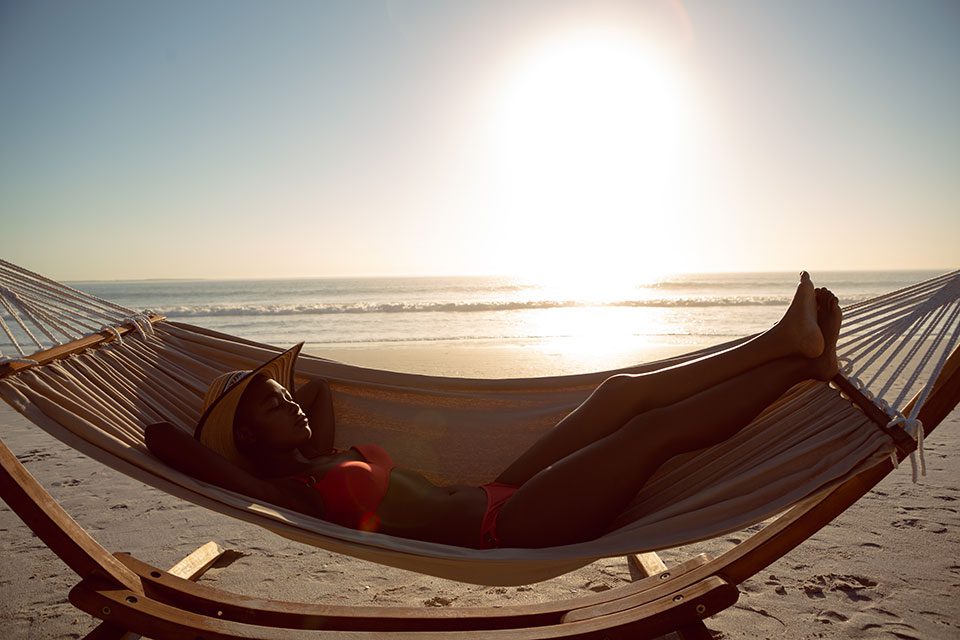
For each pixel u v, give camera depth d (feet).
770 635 8.29
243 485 7.44
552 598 9.74
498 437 10.07
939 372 6.83
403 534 8.10
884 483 14.79
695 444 7.66
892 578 9.88
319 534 6.73
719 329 60.18
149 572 7.45
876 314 8.32
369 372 10.39
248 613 7.25
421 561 6.97
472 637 6.38
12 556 11.28
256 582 10.27
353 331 61.93
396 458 10.06
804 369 7.68
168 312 84.74
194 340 10.48
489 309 91.71
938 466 16.02
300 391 9.91
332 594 9.87
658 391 8.10
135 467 6.82
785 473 7.10
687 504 7.21
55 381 7.63
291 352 8.86
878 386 25.85
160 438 7.22
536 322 70.79
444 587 10.18
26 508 6.28
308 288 194.39
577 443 8.29
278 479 8.43
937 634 8.22
